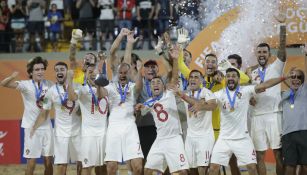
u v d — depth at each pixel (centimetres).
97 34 2780
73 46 1559
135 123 1612
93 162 1583
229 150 1539
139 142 1567
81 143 1595
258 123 1609
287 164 1588
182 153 1537
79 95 1588
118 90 1578
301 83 1600
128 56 1647
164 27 2705
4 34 2839
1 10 2858
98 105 1583
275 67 1619
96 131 1588
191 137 1566
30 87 1694
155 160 1548
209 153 1555
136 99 1628
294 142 1584
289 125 1585
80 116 1653
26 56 2711
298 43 2064
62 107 1631
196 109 1503
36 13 2808
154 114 1549
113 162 1545
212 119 1609
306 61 1609
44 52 2711
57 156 1636
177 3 2477
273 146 1612
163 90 1551
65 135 1636
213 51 2080
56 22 2800
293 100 1595
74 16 2834
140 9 2741
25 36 2875
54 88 1652
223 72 1664
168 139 1543
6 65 2566
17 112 2528
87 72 1606
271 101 1606
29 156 1677
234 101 1532
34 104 1694
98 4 2825
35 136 1673
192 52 2084
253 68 1691
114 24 2767
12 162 2353
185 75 1638
